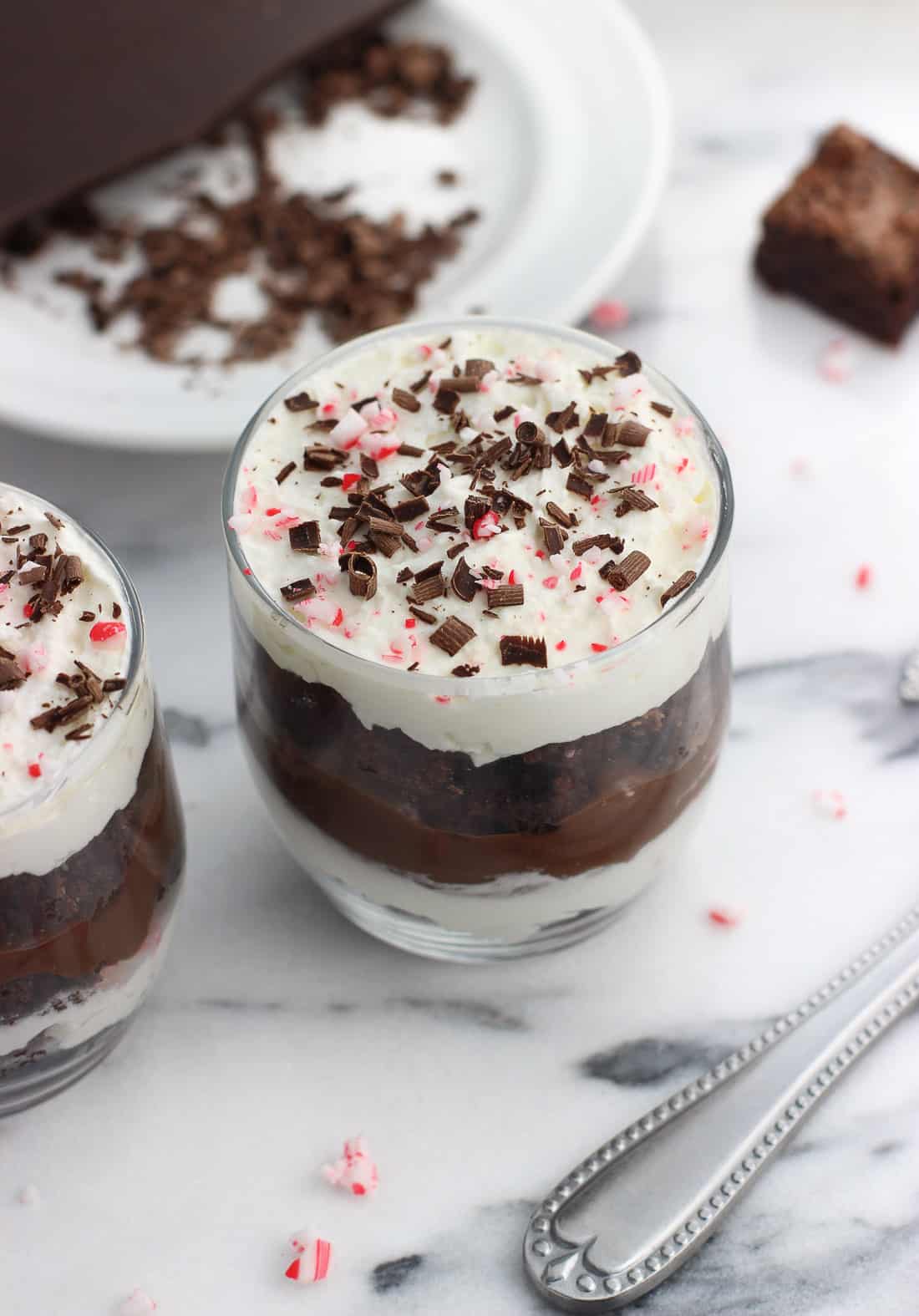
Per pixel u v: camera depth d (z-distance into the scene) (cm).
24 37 57
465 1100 44
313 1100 44
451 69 61
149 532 52
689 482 42
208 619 51
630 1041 45
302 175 59
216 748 49
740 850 47
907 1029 45
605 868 42
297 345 55
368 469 42
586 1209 42
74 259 58
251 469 42
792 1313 42
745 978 45
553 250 55
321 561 41
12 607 41
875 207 56
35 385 53
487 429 43
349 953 46
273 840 48
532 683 39
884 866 47
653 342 56
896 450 54
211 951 46
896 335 55
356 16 60
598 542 41
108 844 40
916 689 49
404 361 44
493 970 46
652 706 41
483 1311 42
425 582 41
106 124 58
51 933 40
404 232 57
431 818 41
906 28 62
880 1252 42
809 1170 43
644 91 57
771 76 61
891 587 51
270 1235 42
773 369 55
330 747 41
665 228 58
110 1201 43
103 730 39
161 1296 42
